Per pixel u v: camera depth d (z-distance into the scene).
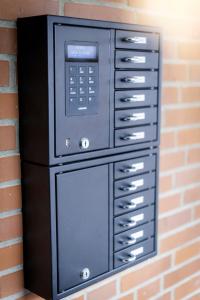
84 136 1.03
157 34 1.19
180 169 1.50
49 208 0.98
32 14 1.02
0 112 0.99
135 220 1.20
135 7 1.25
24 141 1.02
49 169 0.97
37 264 1.04
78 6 1.11
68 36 0.96
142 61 1.15
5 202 1.03
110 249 1.13
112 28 1.06
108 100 1.07
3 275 1.05
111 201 1.12
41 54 0.94
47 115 0.95
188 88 1.49
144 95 1.17
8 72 0.99
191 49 1.47
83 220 1.05
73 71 0.98
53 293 1.01
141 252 1.23
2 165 1.01
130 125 1.14
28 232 1.05
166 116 1.42
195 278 1.64
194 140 1.54
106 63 1.06
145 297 1.44
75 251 1.04
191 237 1.60
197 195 1.59
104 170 1.09
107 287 1.30
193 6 1.45
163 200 1.46
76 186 1.03
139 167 1.19
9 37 0.98
